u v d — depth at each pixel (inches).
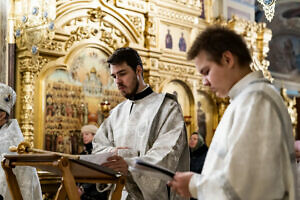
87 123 329.4
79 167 99.0
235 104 81.9
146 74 375.2
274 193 74.0
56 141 309.1
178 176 83.8
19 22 292.8
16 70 294.7
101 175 109.5
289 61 735.7
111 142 150.4
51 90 308.2
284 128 78.4
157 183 131.9
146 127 140.9
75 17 325.1
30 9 282.5
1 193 154.6
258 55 472.4
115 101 351.9
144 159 127.4
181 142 136.3
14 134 165.5
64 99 315.9
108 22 349.7
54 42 309.0
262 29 475.2
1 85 165.5
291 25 731.4
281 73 725.9
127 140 143.7
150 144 139.6
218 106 440.1
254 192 73.6
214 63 84.5
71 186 94.2
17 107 293.1
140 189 131.6
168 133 136.7
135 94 148.1
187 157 140.9
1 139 161.3
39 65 300.7
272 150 74.5
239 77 85.6
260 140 75.2
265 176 73.2
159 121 141.6
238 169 74.1
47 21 269.9
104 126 154.6
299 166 147.8
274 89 81.8
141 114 145.2
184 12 414.3
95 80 338.0
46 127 304.0
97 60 340.5
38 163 101.7
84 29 328.8
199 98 426.6
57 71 313.3
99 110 338.3
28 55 289.6
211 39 85.3
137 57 147.0
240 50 84.8
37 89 300.8
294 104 524.7
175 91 404.2
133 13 369.7
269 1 222.1
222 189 74.9
